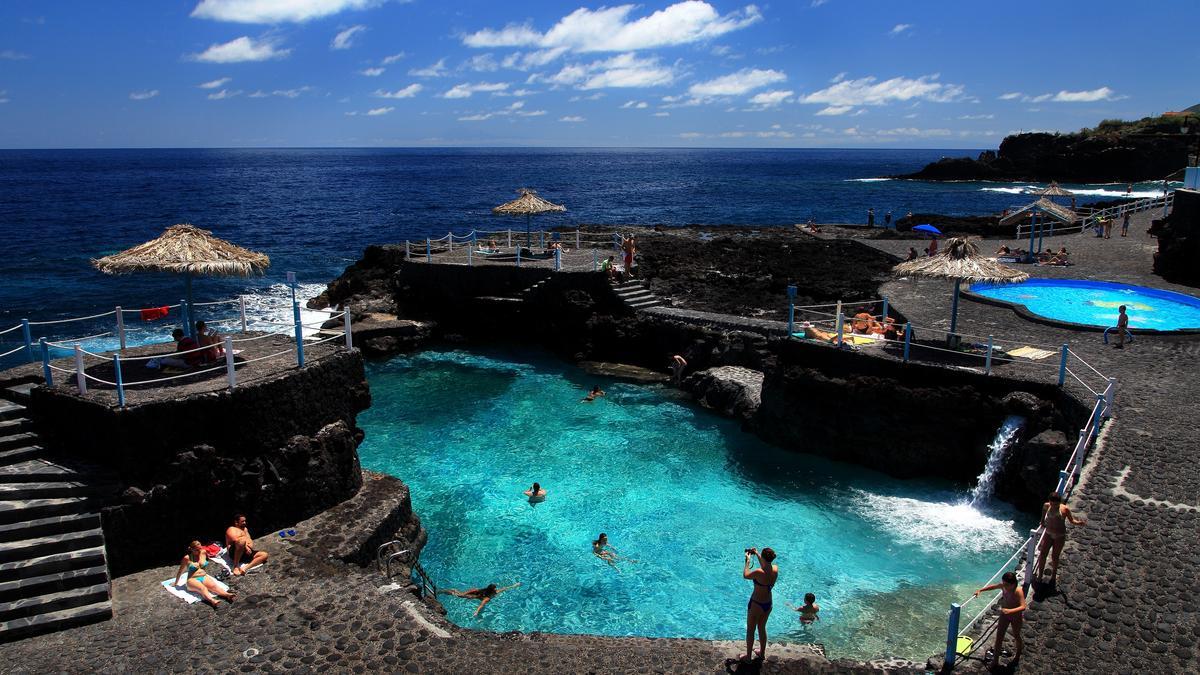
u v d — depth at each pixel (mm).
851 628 14539
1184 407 18219
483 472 21672
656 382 29438
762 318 30906
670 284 36562
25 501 13492
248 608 12820
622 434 24500
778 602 15359
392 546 16422
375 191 140250
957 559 16938
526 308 34500
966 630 11953
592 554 17344
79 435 14648
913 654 13789
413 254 40938
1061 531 12094
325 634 12109
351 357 17906
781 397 23359
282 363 16922
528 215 39906
